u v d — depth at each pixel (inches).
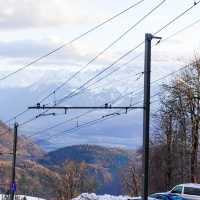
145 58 1544.0
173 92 2982.3
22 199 4574.3
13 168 2893.7
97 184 5546.3
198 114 2920.8
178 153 3132.4
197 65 2950.3
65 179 5078.7
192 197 2230.6
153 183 3346.5
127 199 2588.6
